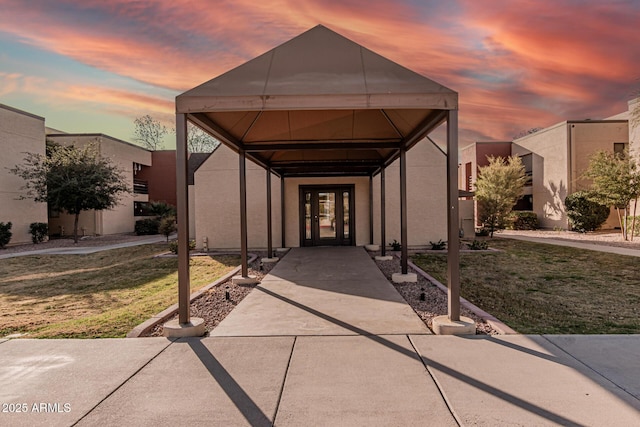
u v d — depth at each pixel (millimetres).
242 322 4906
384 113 6238
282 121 6605
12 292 8039
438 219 13578
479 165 27484
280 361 3604
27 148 18672
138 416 2666
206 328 4789
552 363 3473
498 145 27406
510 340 4098
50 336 4734
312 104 4512
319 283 7484
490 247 14109
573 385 3037
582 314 5500
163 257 12914
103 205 19547
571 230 20562
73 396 2969
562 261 10719
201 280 8742
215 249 14000
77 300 7156
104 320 5402
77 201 18438
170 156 29891
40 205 19562
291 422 2561
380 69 4859
